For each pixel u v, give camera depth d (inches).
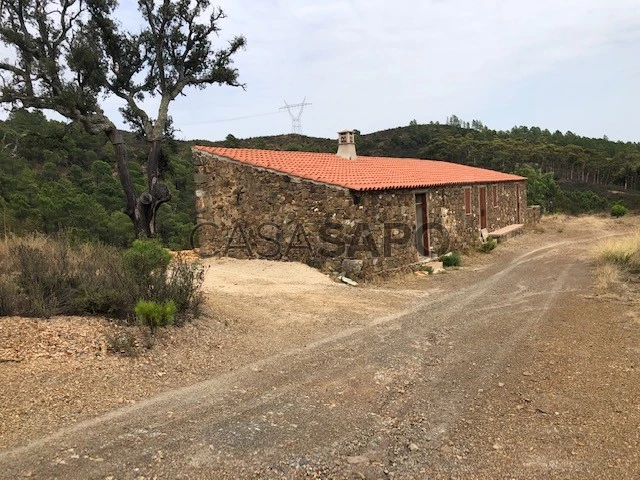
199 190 569.6
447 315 321.1
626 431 151.5
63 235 425.7
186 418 159.5
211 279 416.2
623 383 191.3
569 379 197.8
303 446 143.1
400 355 236.7
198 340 240.8
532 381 197.2
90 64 840.3
